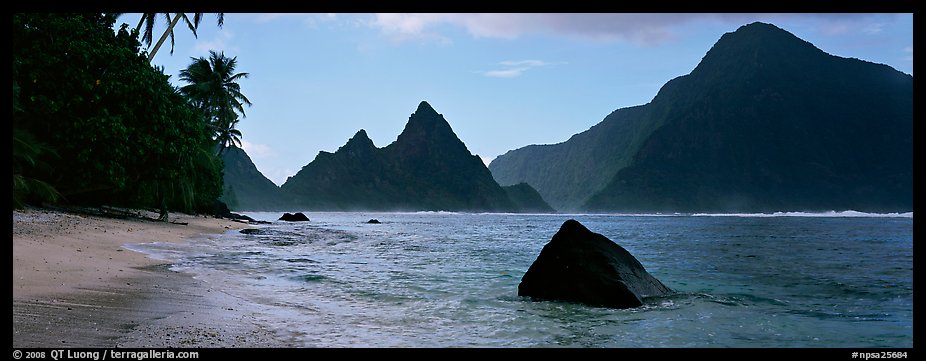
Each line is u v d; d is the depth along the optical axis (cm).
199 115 4228
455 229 5916
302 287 1148
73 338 569
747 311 953
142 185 3394
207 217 4962
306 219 7781
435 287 1201
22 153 2045
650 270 1681
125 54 2672
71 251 1269
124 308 742
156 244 1892
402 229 5516
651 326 825
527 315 898
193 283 1066
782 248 2781
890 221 11544
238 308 843
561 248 1097
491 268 1623
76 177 2597
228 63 5891
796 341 737
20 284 820
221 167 5469
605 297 994
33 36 2384
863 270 1680
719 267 1780
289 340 662
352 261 1764
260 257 1769
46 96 2397
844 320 879
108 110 2602
